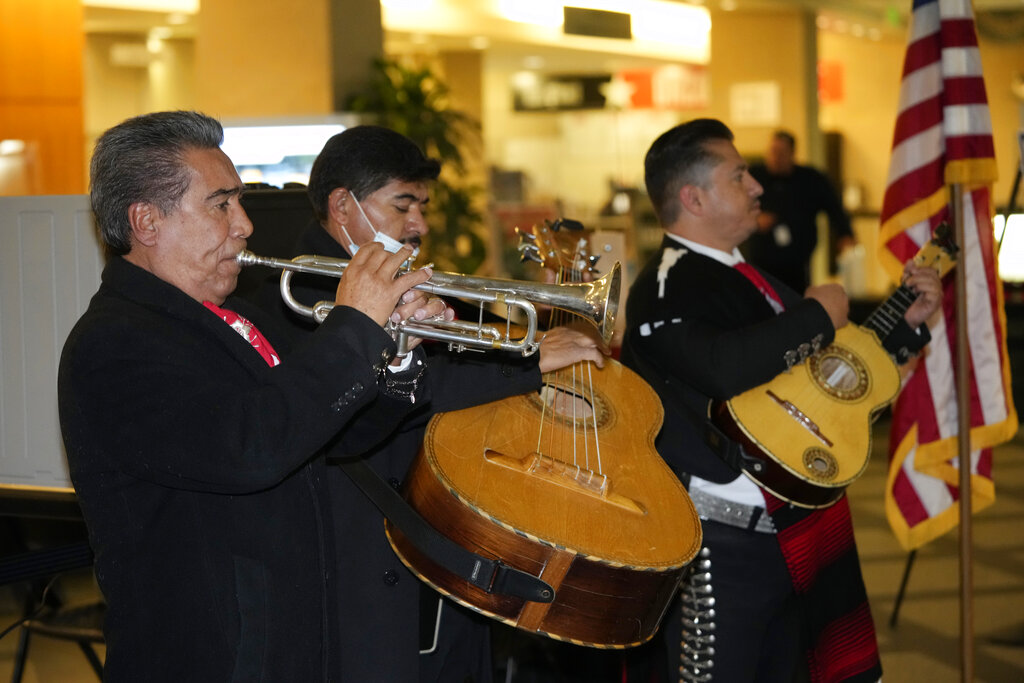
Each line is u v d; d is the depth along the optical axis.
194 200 1.60
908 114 3.00
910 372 3.18
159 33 10.64
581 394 2.12
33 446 2.33
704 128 2.47
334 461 1.85
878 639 3.61
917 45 2.98
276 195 2.41
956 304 2.86
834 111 15.00
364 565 1.94
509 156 14.30
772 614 2.37
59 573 2.30
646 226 8.56
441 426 1.87
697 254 2.46
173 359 1.52
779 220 6.80
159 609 1.51
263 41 6.64
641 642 1.77
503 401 2.02
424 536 1.72
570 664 2.64
